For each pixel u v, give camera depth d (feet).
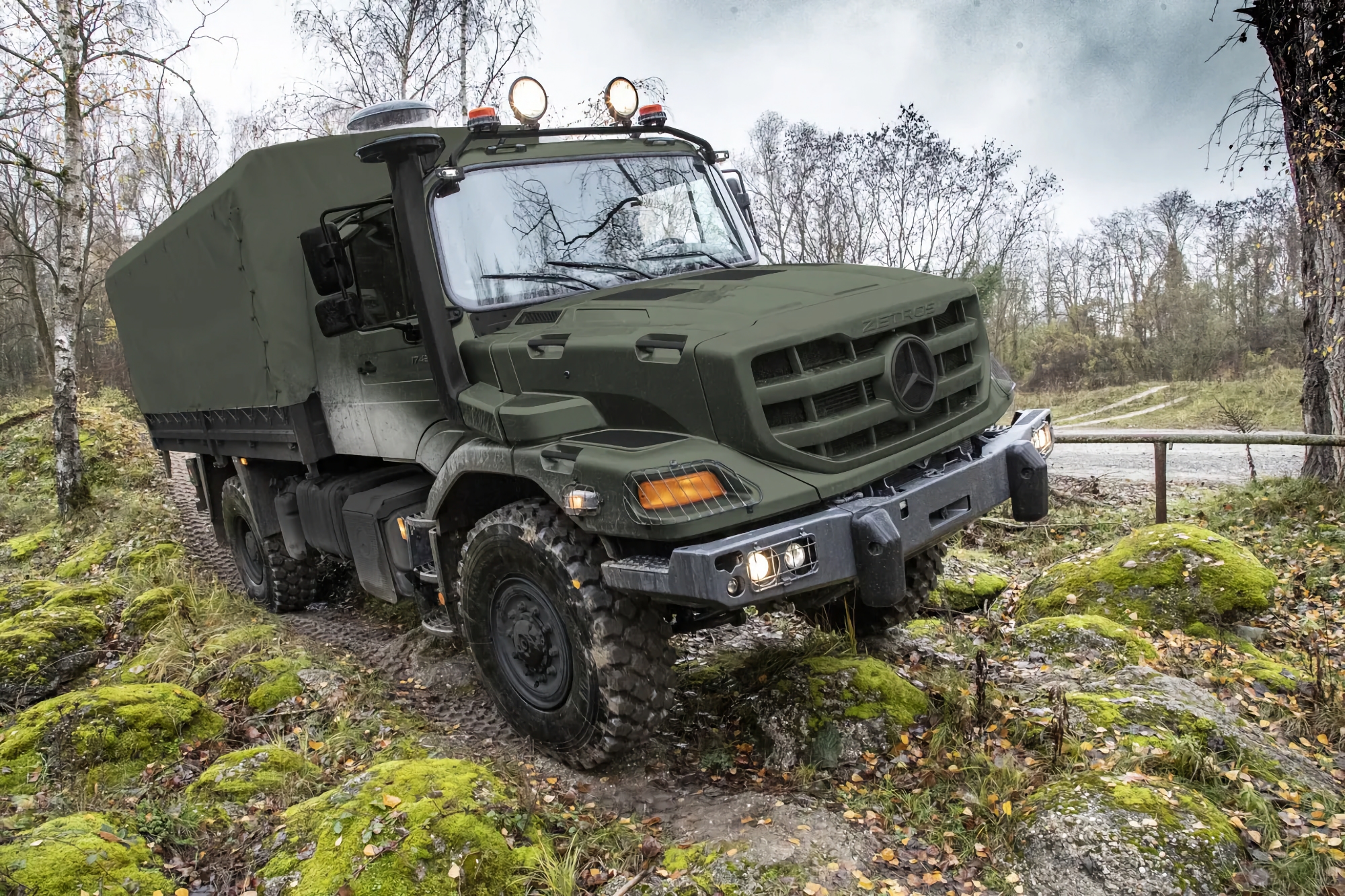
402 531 15.69
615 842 10.33
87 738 12.83
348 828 9.63
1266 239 89.76
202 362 20.76
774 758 12.08
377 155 13.08
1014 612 18.02
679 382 10.98
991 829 9.97
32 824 10.88
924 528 11.35
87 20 41.60
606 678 11.22
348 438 17.37
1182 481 32.42
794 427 10.92
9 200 71.56
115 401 72.43
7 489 45.93
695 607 10.44
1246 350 98.22
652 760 12.43
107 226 87.97
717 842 10.07
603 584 11.37
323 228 14.35
